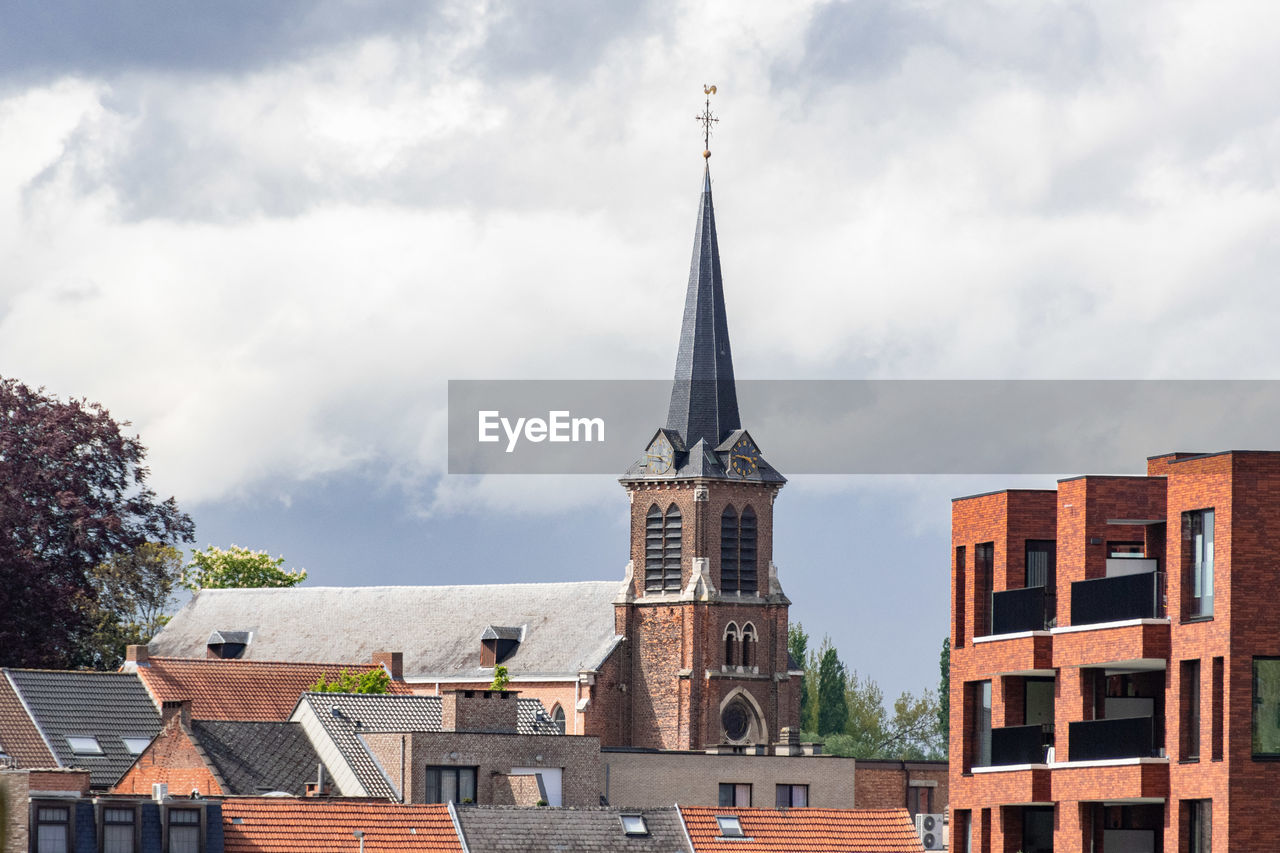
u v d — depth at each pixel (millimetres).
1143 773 145625
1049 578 164625
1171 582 146750
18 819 156125
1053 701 164250
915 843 189250
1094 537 156375
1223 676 140750
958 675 169250
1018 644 160000
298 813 169500
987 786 162125
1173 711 145625
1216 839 140375
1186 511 146000
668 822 184000
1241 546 140875
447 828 174750
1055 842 154250
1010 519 164500
